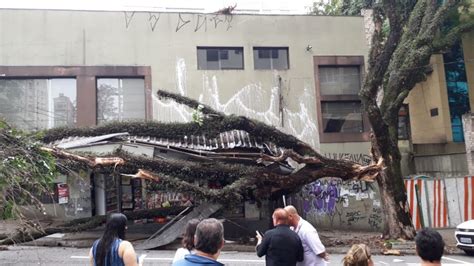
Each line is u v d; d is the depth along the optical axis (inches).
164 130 560.1
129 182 650.2
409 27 577.6
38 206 295.3
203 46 703.7
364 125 730.2
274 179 516.7
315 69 727.1
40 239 501.4
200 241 131.8
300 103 714.8
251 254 458.6
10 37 658.8
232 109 697.6
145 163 496.4
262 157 509.0
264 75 713.0
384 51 533.6
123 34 685.9
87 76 668.1
